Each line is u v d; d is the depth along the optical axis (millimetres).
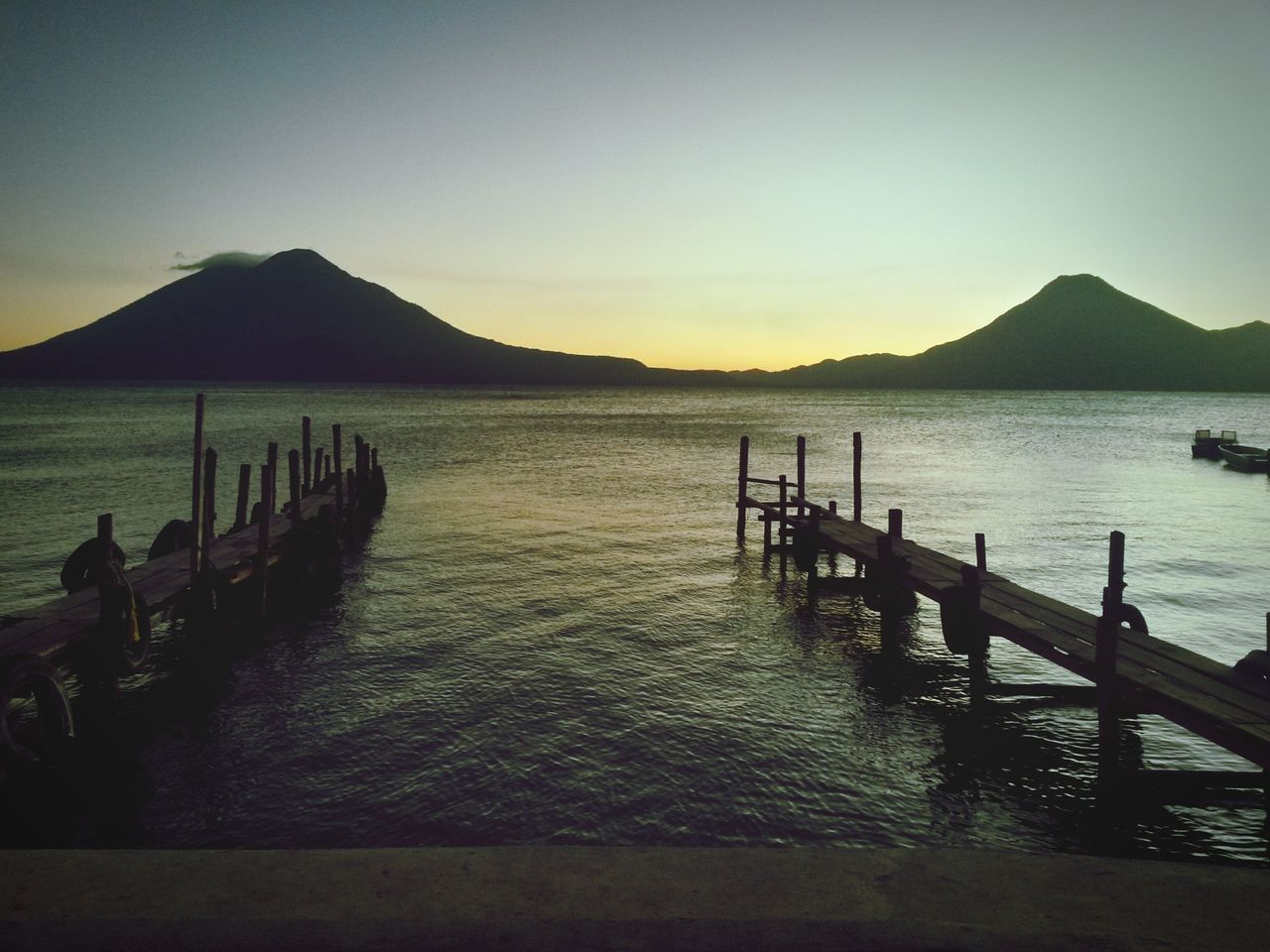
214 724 10250
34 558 20047
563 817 7859
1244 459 44969
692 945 2564
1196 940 2598
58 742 8766
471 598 16750
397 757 9227
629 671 12203
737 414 142500
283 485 35625
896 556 13805
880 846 7449
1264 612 15703
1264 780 8141
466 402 182750
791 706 10906
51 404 135375
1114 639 8547
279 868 2982
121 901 2764
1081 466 48250
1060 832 7770
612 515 28766
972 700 11250
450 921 2662
